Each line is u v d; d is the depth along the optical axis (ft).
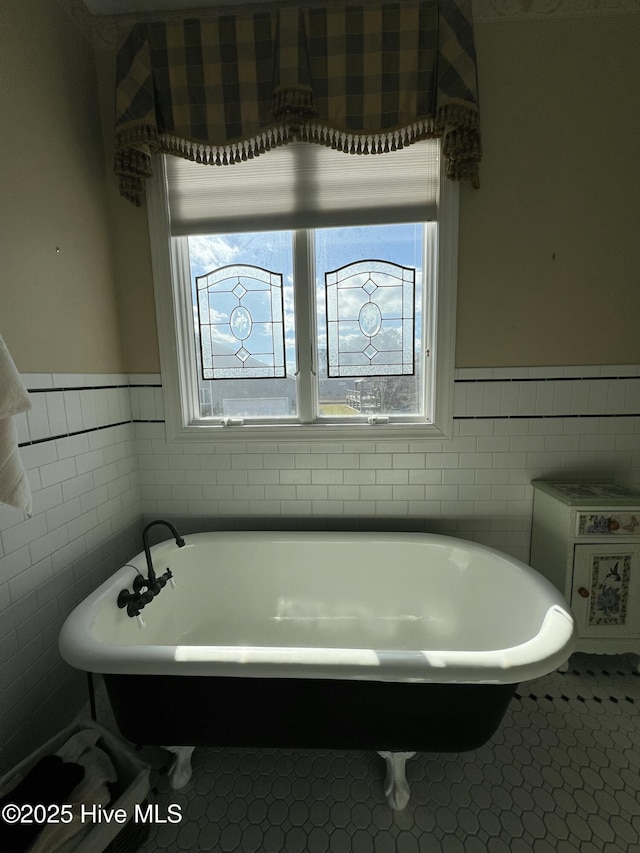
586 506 4.54
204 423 5.76
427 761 3.83
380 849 3.13
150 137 4.62
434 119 4.53
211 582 5.19
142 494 5.80
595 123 4.79
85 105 4.75
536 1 4.62
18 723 3.58
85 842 2.66
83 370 4.60
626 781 3.61
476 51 4.71
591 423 5.27
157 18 4.86
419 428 5.38
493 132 4.85
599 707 4.40
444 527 5.60
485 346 5.21
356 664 2.85
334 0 4.61
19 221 3.73
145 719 3.25
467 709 3.07
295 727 3.21
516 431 5.34
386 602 5.15
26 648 3.68
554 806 3.42
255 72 4.60
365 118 4.58
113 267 5.28
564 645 3.02
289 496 5.67
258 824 3.32
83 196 4.68
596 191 4.90
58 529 4.14
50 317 4.10
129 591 4.08
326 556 5.20
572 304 5.09
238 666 2.89
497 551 4.73
